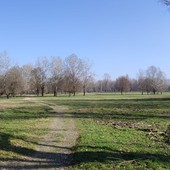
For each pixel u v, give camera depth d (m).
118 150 15.75
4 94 118.31
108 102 68.19
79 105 58.12
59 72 132.62
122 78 167.88
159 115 36.50
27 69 133.25
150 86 154.12
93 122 29.83
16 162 13.70
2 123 28.42
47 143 18.39
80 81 131.38
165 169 12.37
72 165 13.26
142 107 50.28
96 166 12.78
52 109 48.44
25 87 124.44
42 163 13.66
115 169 12.28
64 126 26.72
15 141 18.14
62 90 134.12
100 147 16.45
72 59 131.38
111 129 24.23
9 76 111.81
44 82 132.88
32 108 50.56
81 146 16.80
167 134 21.23
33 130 23.58
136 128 24.86
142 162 13.25
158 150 15.86
